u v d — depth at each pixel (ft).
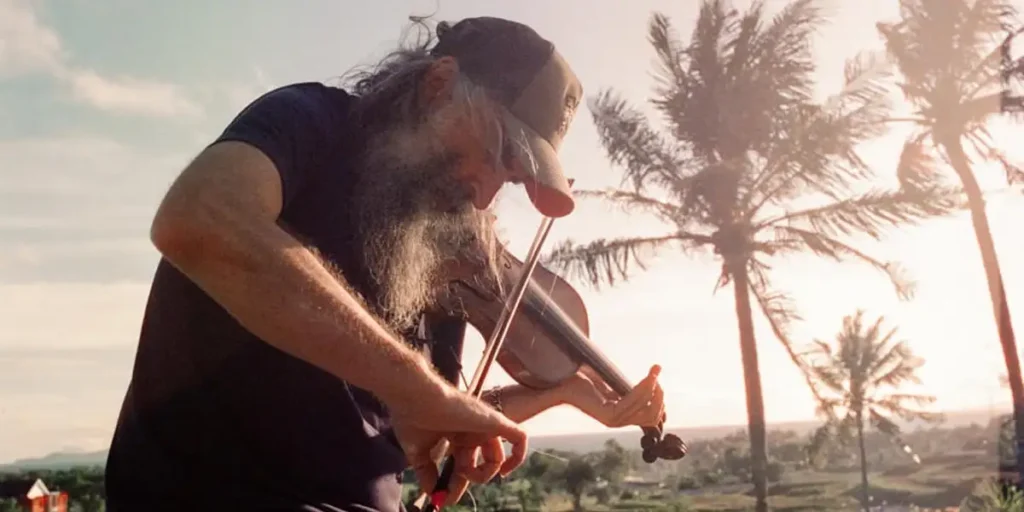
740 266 42.55
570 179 5.62
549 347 7.47
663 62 42.06
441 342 6.08
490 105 5.04
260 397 4.62
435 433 5.21
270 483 4.67
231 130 4.18
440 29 5.46
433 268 5.45
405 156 4.83
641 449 7.70
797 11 41.63
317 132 4.54
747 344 42.16
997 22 40.29
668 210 41.96
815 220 41.52
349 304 4.02
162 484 4.66
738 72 41.81
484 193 5.15
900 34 41.75
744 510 40.32
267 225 3.92
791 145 41.78
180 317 4.63
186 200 3.82
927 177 40.57
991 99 40.42
